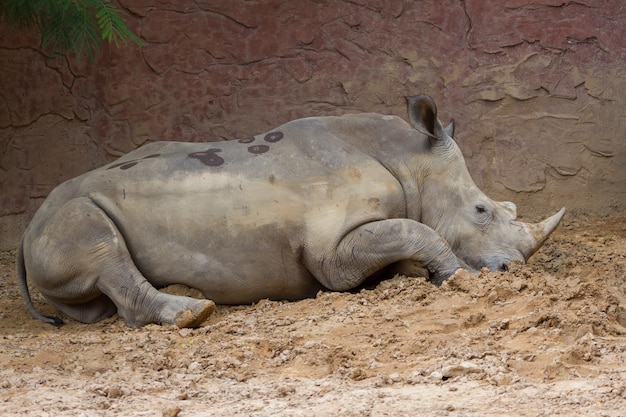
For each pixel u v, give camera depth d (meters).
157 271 34.44
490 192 48.38
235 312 34.00
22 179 46.09
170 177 34.62
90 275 33.53
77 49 43.06
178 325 31.98
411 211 35.94
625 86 48.47
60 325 34.62
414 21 48.12
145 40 46.97
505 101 48.38
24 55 46.03
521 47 48.31
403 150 36.34
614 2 48.34
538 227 36.16
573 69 48.38
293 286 35.06
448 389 24.62
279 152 35.12
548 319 29.11
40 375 27.36
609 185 48.56
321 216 34.16
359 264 34.16
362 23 47.97
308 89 47.88
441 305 31.47
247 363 28.09
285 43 47.75
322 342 29.16
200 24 47.31
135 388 25.83
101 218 33.62
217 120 47.50
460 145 48.28
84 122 46.72
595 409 22.52
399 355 27.89
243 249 34.25
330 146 35.16
